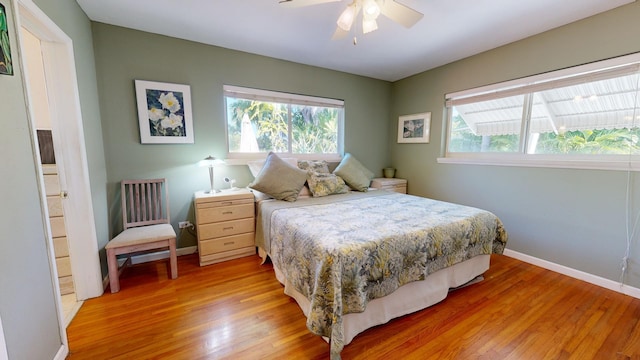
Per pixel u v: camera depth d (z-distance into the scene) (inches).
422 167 151.4
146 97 101.0
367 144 163.8
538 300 78.9
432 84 142.6
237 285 86.7
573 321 69.0
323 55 123.4
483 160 120.0
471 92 123.1
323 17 88.3
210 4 80.4
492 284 88.5
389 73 151.5
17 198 43.2
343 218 80.3
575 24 88.9
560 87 95.1
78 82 75.5
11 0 44.4
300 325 66.7
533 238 104.5
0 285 38.4
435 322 68.7
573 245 93.5
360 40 105.7
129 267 99.9
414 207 95.6
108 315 69.9
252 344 59.9
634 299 79.1
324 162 137.1
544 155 103.2
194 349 58.2
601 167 85.4
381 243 61.7
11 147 42.4
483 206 122.1
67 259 80.6
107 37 93.0
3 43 41.6
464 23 90.8
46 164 79.2
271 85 127.1
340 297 52.4
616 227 83.7
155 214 104.3
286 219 80.6
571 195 93.2
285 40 106.6
